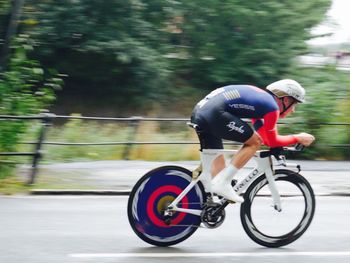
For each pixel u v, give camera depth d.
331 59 33.53
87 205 10.42
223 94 7.50
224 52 32.44
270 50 31.55
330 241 8.49
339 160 17.81
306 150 17.67
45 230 8.46
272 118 7.41
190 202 7.71
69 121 18.48
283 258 7.53
